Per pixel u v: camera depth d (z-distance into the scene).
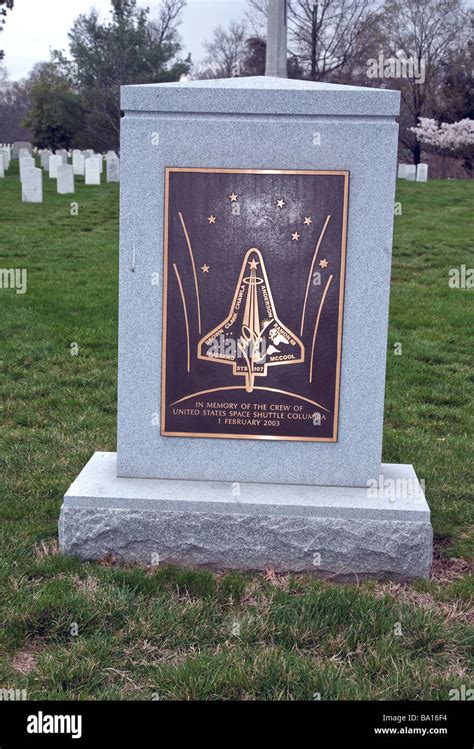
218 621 4.17
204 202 4.73
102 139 48.28
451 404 8.06
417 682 3.70
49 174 29.78
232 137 4.68
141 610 4.18
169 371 4.88
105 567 4.61
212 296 4.82
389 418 7.58
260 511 4.64
